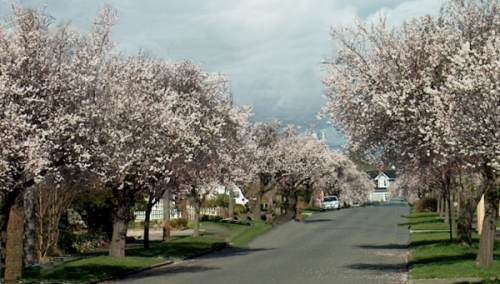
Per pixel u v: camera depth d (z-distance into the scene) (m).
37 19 18.14
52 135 17.61
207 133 29.19
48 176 18.67
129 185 27.20
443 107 18.08
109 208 36.72
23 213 21.03
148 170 25.77
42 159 16.88
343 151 22.98
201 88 30.06
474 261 21.86
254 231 47.19
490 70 16.16
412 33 20.33
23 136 17.02
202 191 40.72
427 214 65.94
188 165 28.80
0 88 16.58
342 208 94.44
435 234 39.28
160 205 55.78
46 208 29.72
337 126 22.05
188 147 26.84
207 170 31.06
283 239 41.72
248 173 49.22
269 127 59.31
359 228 51.12
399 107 19.92
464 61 17.50
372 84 20.83
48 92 17.80
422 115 19.56
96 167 19.20
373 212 79.50
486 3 20.08
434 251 27.73
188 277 22.38
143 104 24.28
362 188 104.19
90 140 18.66
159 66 29.08
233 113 31.50
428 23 20.44
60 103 18.05
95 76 19.30
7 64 17.12
